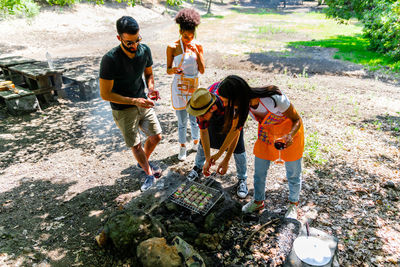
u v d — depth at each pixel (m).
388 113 6.25
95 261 2.68
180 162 4.45
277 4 43.44
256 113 2.63
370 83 8.80
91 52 13.03
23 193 3.76
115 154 4.79
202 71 3.97
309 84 8.53
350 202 3.42
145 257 2.37
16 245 2.88
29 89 7.41
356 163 4.24
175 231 2.81
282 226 2.87
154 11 26.36
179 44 3.80
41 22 16.69
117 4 23.92
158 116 6.33
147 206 3.30
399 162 4.23
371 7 14.77
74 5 20.14
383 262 2.57
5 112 6.46
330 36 17.42
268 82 8.69
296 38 16.67
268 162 2.94
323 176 3.95
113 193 3.73
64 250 2.82
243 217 3.11
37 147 5.03
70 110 6.77
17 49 12.85
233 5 40.72
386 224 3.04
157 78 9.20
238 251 2.65
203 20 24.02
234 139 2.75
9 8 8.84
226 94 2.29
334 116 6.09
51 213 3.38
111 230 2.69
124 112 3.32
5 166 4.43
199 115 2.41
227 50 12.83
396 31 11.51
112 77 3.02
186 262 2.40
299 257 2.28
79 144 5.15
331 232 2.96
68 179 4.08
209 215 2.93
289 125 2.63
